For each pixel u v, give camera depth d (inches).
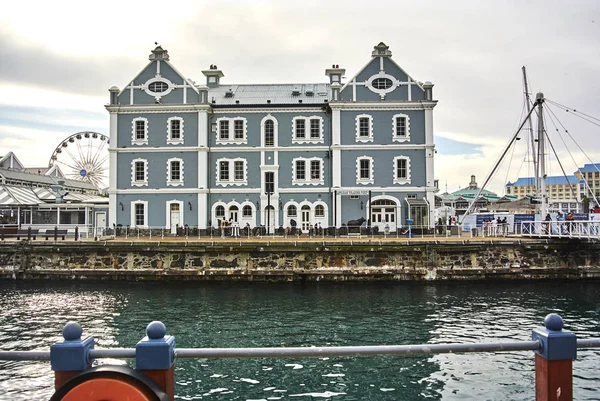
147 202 1873.8
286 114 1891.0
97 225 1959.9
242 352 234.8
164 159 1877.5
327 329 799.7
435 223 1973.4
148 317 893.2
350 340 732.0
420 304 999.0
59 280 1296.8
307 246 1263.5
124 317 893.2
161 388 222.7
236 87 2054.6
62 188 2106.3
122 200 1876.2
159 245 1285.7
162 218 1868.8
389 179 1827.0
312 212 1872.5
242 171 1897.1
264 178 1887.3
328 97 1929.1
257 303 1021.2
